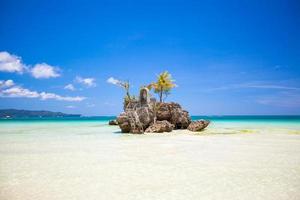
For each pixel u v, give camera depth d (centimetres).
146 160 2016
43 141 3391
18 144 3066
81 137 3950
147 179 1470
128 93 6084
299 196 1185
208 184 1372
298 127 6375
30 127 7050
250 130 5231
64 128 6475
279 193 1225
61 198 1170
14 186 1345
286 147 2722
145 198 1169
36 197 1183
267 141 3266
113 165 1838
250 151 2444
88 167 1778
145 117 4784
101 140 3469
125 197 1183
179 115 5428
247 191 1256
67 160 2031
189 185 1355
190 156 2183
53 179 1477
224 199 1154
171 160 2012
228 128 5959
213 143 3066
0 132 5103
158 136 3991
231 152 2392
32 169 1723
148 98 5184
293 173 1596
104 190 1280
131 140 3444
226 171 1650
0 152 2452
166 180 1448
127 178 1491
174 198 1169
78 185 1362
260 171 1645
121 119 4684
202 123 4962
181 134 4316
